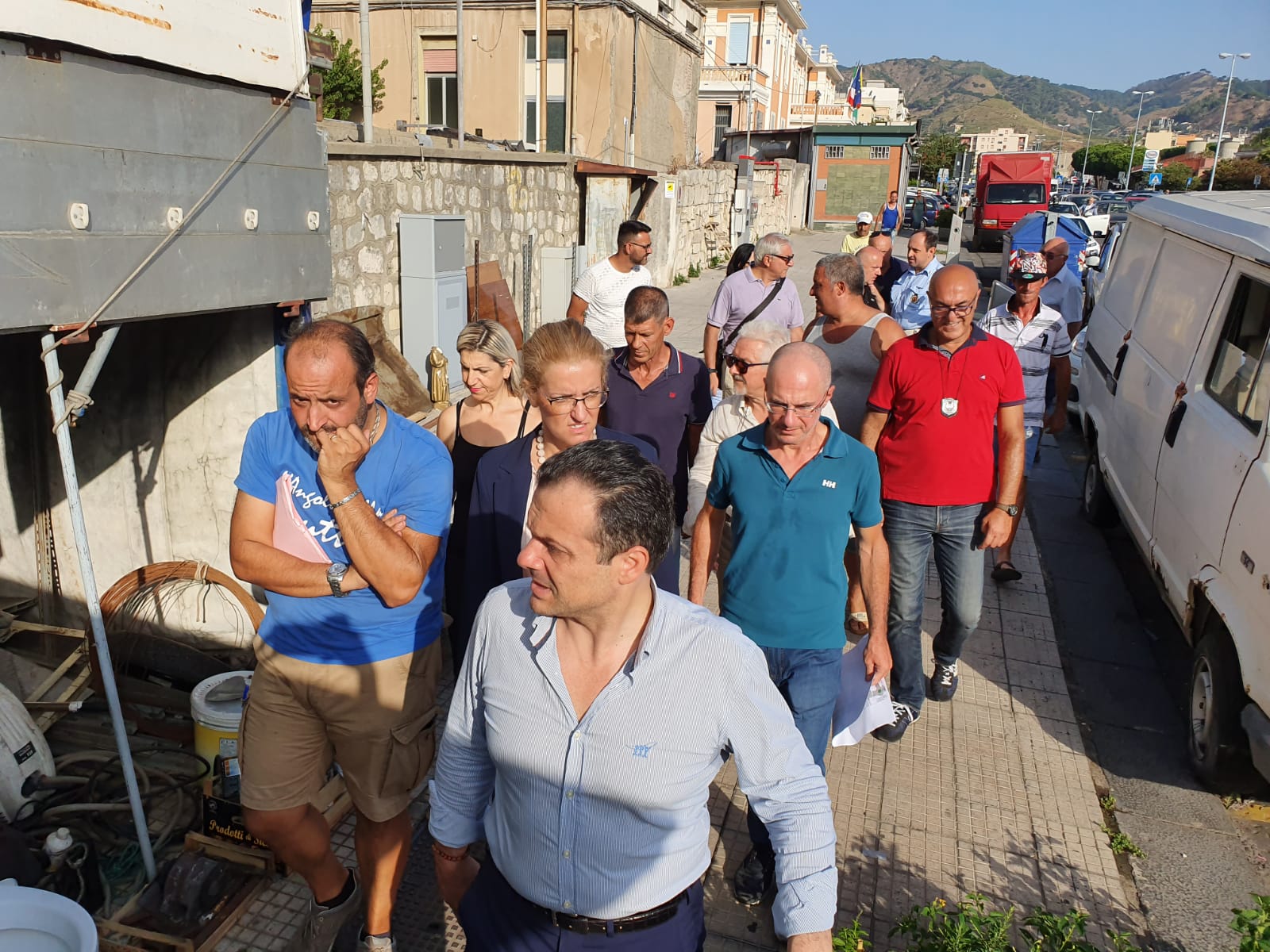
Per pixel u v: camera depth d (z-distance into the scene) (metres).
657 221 16.64
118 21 2.74
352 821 3.32
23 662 3.91
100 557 4.39
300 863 2.58
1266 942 2.27
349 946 2.74
